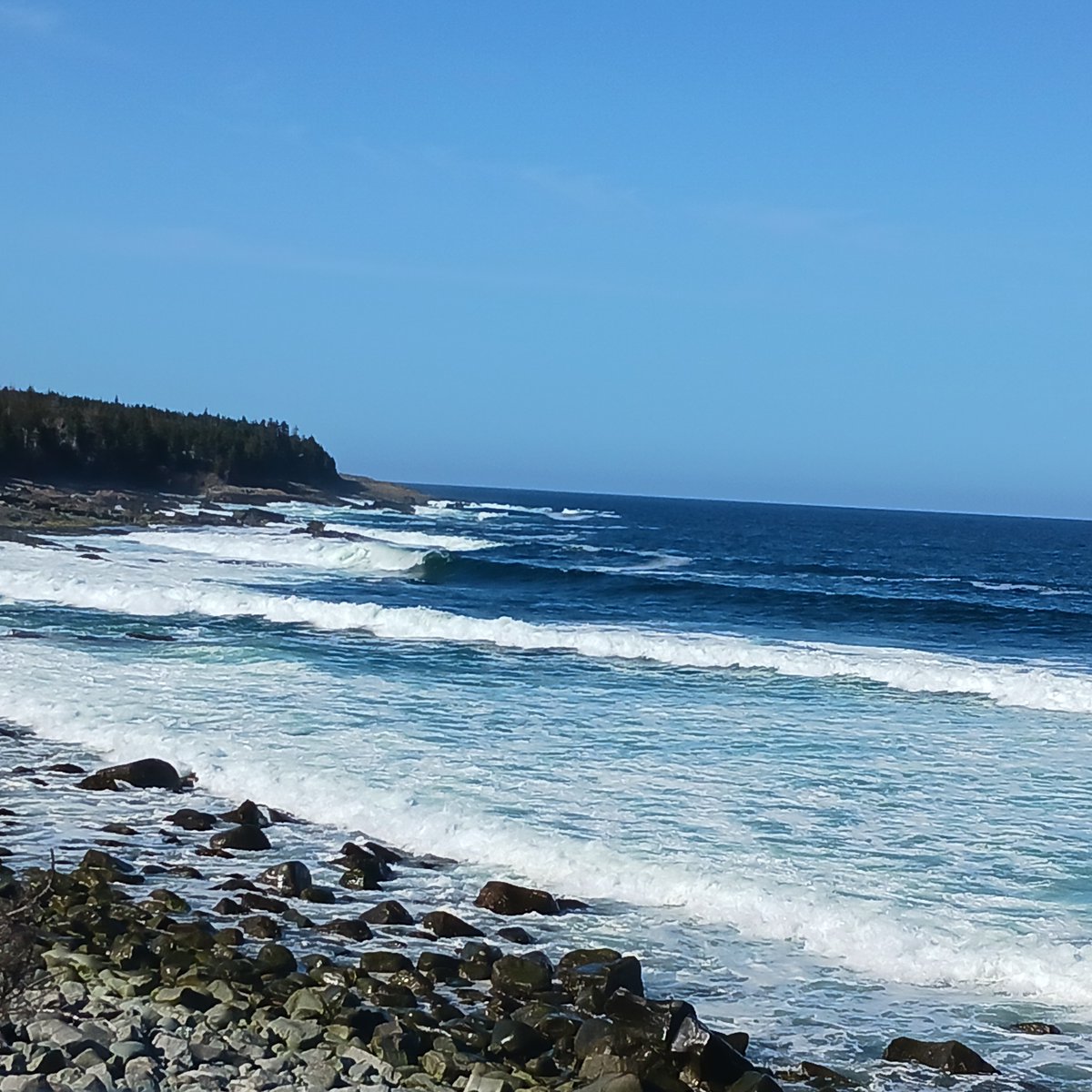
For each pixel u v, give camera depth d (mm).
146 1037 7004
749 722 17781
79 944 8547
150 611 28203
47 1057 6449
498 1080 6766
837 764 15094
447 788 13008
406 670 21219
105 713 15945
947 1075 7348
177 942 8617
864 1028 7992
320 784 12859
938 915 9789
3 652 20609
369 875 10445
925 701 20344
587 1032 7316
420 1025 7582
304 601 28156
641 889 10281
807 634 30734
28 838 11172
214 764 13547
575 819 12086
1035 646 30203
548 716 17438
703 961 8984
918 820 12625
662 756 15102
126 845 11070
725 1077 7004
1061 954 8992
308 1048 7117
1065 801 13609
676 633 28141
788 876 10570
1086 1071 7457
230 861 10789
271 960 8383
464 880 10508
